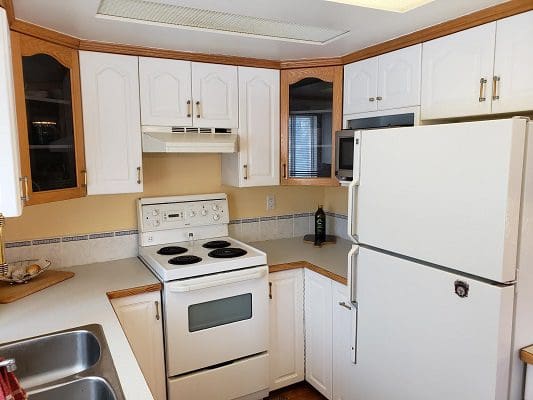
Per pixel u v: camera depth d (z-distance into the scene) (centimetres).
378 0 161
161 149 220
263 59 255
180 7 166
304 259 255
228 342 229
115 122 221
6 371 104
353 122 247
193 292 214
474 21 174
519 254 130
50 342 148
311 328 252
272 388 253
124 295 200
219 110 247
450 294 144
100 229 250
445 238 145
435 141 146
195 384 221
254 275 227
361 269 187
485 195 131
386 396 179
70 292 197
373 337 183
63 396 115
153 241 258
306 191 322
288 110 264
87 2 156
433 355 153
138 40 209
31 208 227
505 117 180
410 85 206
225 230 283
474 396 139
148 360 212
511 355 134
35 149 184
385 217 171
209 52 235
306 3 161
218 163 285
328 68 254
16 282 201
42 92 188
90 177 217
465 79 180
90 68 212
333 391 233
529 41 156
